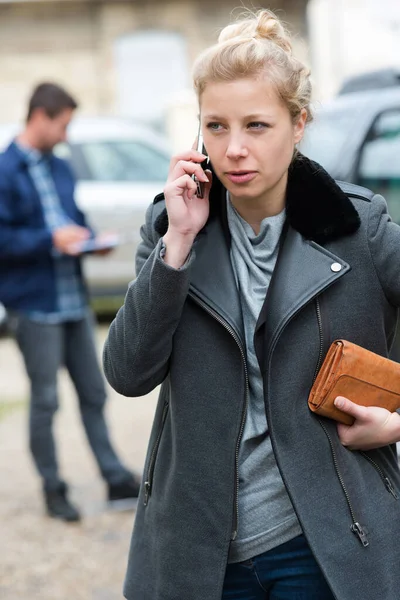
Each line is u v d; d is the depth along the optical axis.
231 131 2.92
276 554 3.13
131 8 24.88
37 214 6.79
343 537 3.01
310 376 3.06
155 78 25.16
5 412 10.22
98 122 14.83
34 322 6.71
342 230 3.06
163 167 14.69
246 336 3.11
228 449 3.06
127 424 9.49
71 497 7.39
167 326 3.04
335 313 3.07
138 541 3.31
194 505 3.09
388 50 23.52
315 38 23.52
